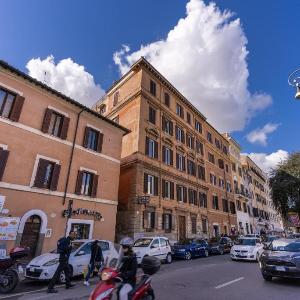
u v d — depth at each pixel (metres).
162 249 16.52
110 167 19.78
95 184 18.23
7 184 13.33
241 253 17.48
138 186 22.19
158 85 28.33
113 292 4.94
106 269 4.96
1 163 13.23
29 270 9.57
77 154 17.45
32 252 13.92
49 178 15.68
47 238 14.62
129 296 4.93
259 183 61.59
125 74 28.20
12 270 8.37
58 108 16.88
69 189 16.47
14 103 14.43
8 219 12.97
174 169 27.83
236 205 43.75
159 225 23.45
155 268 5.49
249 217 48.62
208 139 38.22
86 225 17.22
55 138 16.25
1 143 13.48
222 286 8.93
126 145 24.67
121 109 27.25
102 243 12.21
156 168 24.69
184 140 31.12
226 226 37.59
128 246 5.42
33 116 15.27
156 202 23.75
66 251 8.96
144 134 24.47
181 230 26.78
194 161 32.56
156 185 24.42
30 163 14.60
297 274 9.09
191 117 34.06
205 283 9.45
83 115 18.53
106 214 18.59
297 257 9.38
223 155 42.53
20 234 13.38
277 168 33.31
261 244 18.73
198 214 30.44
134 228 20.83
